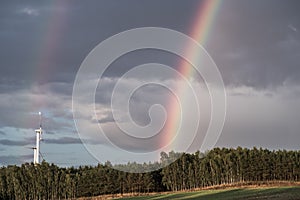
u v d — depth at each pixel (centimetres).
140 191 14562
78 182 15050
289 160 15038
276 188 10481
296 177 15038
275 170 15100
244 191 10388
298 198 7575
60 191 15238
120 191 14575
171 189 14962
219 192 10975
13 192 15438
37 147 13938
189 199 9800
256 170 15100
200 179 15162
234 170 15200
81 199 14425
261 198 8131
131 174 14538
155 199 10781
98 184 14738
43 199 15412
